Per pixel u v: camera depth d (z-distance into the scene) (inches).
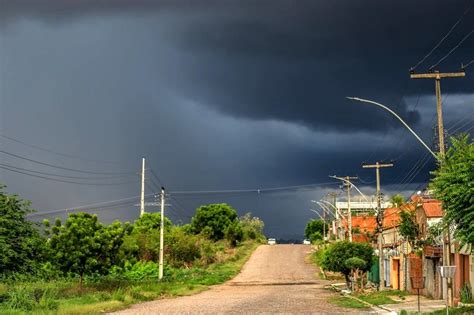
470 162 1002.7
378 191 2097.7
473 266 1405.0
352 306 1514.5
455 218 1016.9
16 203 1504.7
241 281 2982.3
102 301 1571.1
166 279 2556.6
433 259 1712.6
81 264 1827.0
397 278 2261.3
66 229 1822.1
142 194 3631.9
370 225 3553.2
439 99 1218.6
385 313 1293.1
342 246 2255.2
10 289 1497.3
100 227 1860.2
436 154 1118.4
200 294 2118.6
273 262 4077.3
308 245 5531.5
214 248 4188.0
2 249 1401.3
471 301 1402.6
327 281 2979.8
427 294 1776.6
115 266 2065.7
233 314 1283.2
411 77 1220.5
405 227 1907.0
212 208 5098.4
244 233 5689.0
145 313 1309.1
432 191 1082.1
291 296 1968.5
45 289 1572.3
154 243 3238.2
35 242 1510.8
